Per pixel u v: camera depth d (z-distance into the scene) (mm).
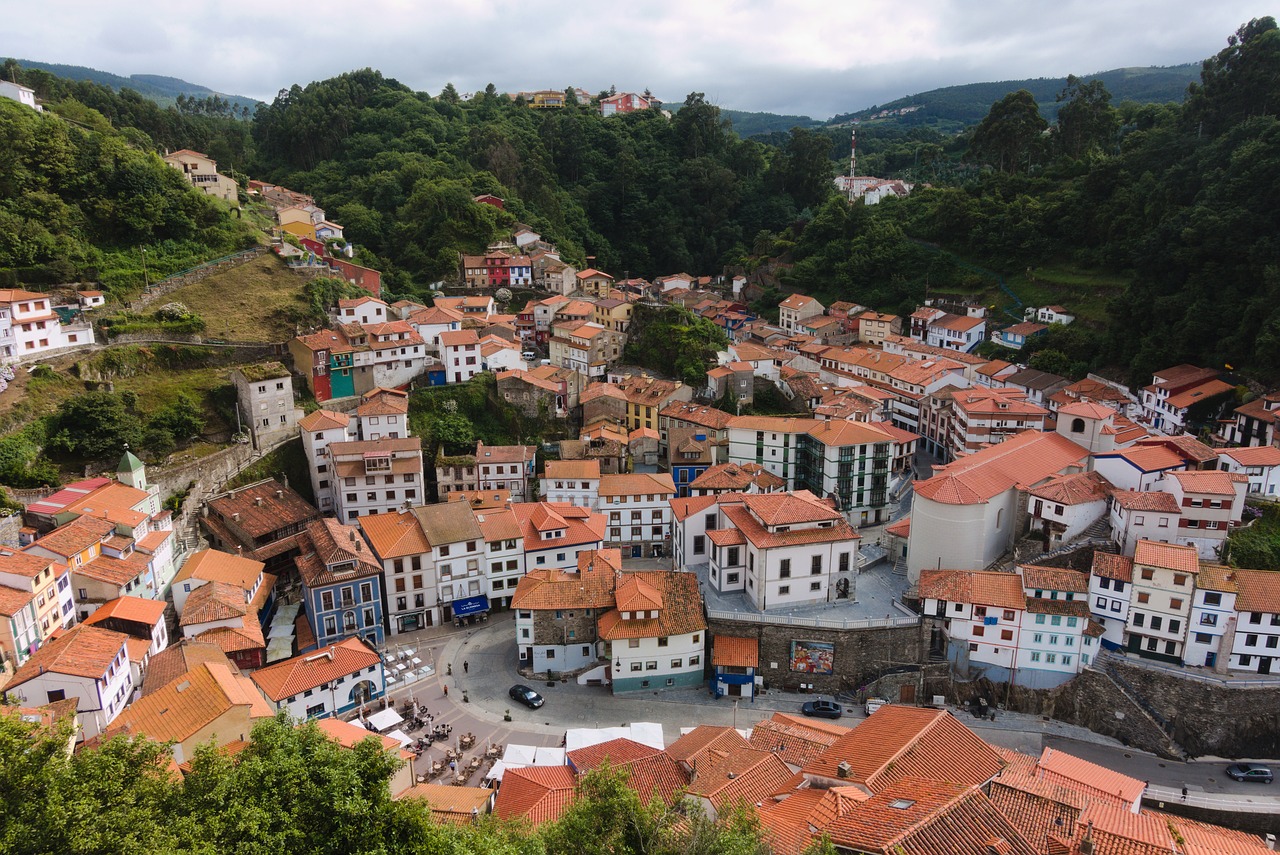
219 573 89062
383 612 96875
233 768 40562
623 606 85125
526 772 62500
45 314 109562
